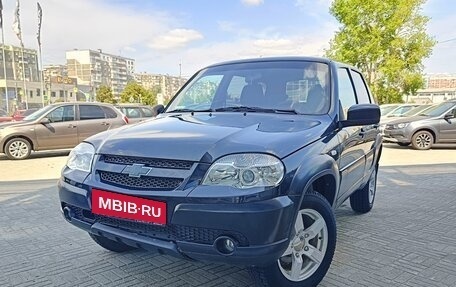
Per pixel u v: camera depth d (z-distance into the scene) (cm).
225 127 271
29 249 370
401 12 2456
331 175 280
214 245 220
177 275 310
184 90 400
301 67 361
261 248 218
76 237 402
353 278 303
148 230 239
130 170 243
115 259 343
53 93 6612
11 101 5069
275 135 257
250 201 216
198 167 228
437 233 411
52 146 1076
